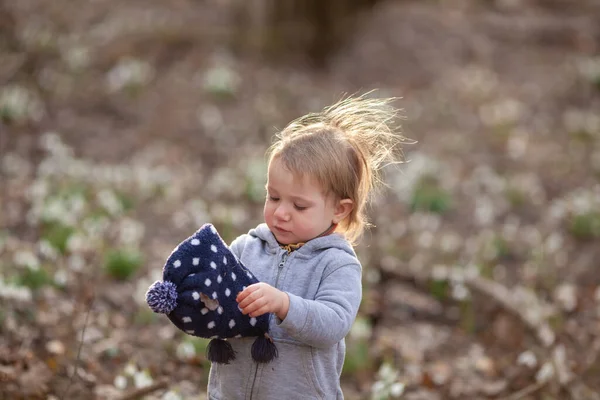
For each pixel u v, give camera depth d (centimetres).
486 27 1541
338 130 268
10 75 1055
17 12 1280
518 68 1377
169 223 748
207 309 241
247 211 805
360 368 491
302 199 254
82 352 452
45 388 397
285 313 238
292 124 280
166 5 1490
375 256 688
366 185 276
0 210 689
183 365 474
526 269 690
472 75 1316
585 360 515
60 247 616
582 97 1241
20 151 855
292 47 1267
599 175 940
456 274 629
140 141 951
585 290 647
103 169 838
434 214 826
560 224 802
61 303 518
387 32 1445
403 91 1236
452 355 541
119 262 589
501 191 887
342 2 1279
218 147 966
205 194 833
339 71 1278
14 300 488
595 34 1533
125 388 426
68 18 1333
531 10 1662
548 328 542
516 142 1047
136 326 521
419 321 593
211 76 1110
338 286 255
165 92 1093
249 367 259
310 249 262
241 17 1282
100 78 1112
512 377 492
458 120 1134
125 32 1266
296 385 257
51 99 1011
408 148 1011
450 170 946
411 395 472
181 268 240
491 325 575
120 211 720
